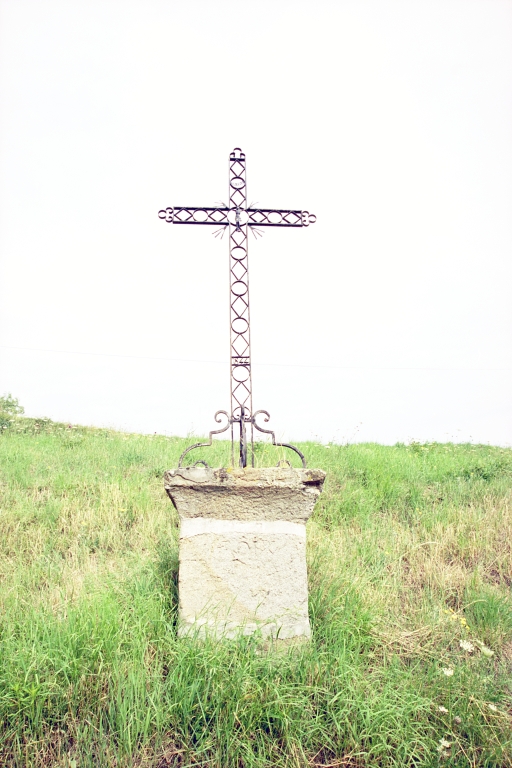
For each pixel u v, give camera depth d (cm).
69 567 472
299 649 350
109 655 319
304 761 275
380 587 443
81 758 274
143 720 285
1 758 272
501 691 329
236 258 435
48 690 296
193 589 366
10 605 388
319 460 804
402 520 614
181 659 314
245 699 295
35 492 661
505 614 417
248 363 416
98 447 930
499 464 862
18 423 1189
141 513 589
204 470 369
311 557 471
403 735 287
